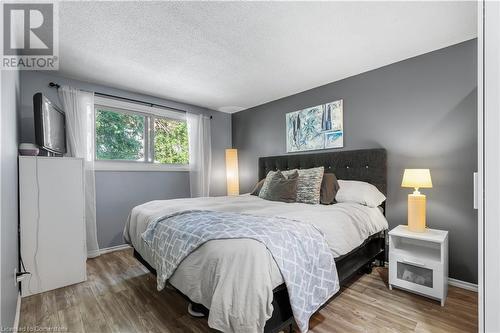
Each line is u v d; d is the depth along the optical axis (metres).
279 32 2.04
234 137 4.73
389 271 2.08
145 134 3.73
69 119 2.87
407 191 2.48
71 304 1.88
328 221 1.80
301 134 3.50
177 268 1.43
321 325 1.57
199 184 4.09
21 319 1.68
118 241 3.30
